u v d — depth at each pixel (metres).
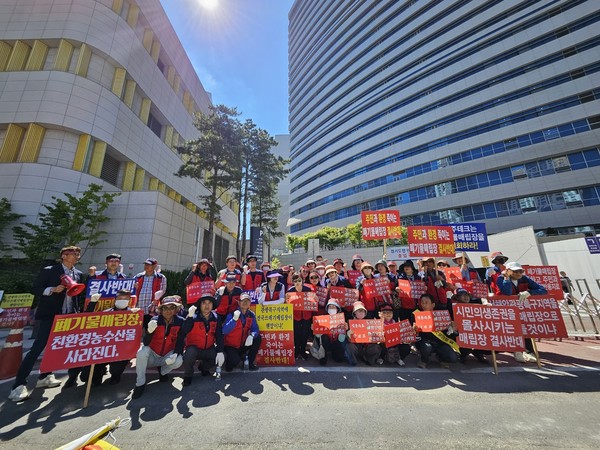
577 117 24.88
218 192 28.56
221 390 3.75
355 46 47.53
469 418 2.99
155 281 5.51
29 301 6.57
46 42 14.30
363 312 5.04
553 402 3.37
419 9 37.75
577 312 7.57
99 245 12.54
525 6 29.20
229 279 5.15
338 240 32.28
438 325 4.78
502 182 27.97
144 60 18.25
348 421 2.94
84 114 13.72
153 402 3.38
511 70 29.09
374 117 41.53
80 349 3.44
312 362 4.98
